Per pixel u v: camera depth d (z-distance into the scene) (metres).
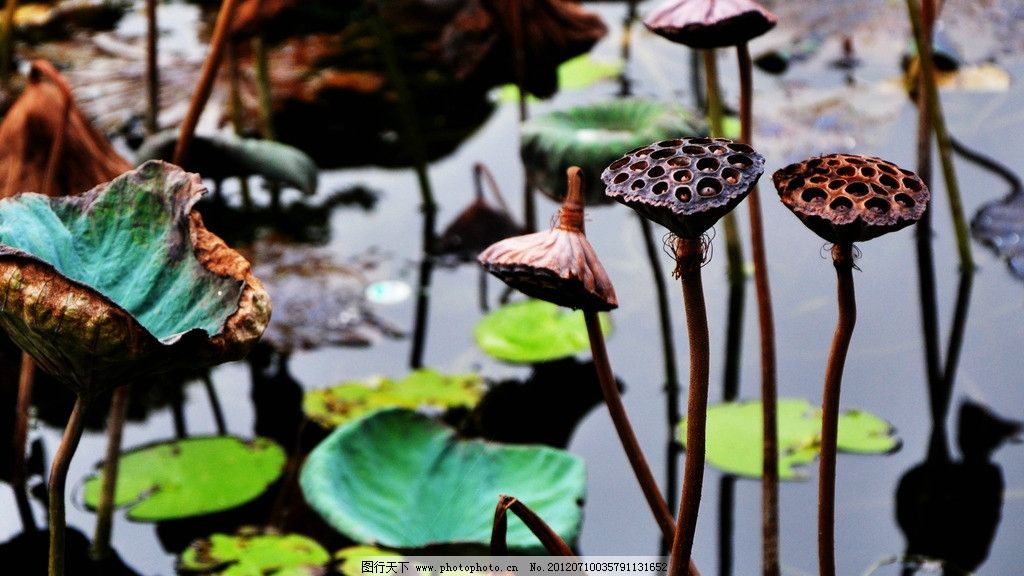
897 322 2.92
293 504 2.33
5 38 3.90
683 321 2.95
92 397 1.27
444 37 3.65
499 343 2.86
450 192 3.51
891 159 3.49
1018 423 2.56
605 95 4.01
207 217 3.35
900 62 4.05
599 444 2.54
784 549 2.21
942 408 2.61
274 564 2.14
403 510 2.15
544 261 1.24
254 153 2.39
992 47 4.05
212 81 2.09
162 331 1.34
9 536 2.27
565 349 2.84
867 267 3.15
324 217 3.39
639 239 3.30
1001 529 2.26
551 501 2.13
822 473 1.29
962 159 3.52
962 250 3.10
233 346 1.27
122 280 1.38
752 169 1.04
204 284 1.34
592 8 4.71
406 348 2.85
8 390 2.72
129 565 2.17
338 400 2.63
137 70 4.05
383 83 4.10
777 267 3.14
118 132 3.67
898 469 2.42
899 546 2.22
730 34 1.71
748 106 1.86
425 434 2.28
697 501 1.20
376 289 3.07
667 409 2.65
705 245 1.13
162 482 2.38
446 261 3.20
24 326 1.20
